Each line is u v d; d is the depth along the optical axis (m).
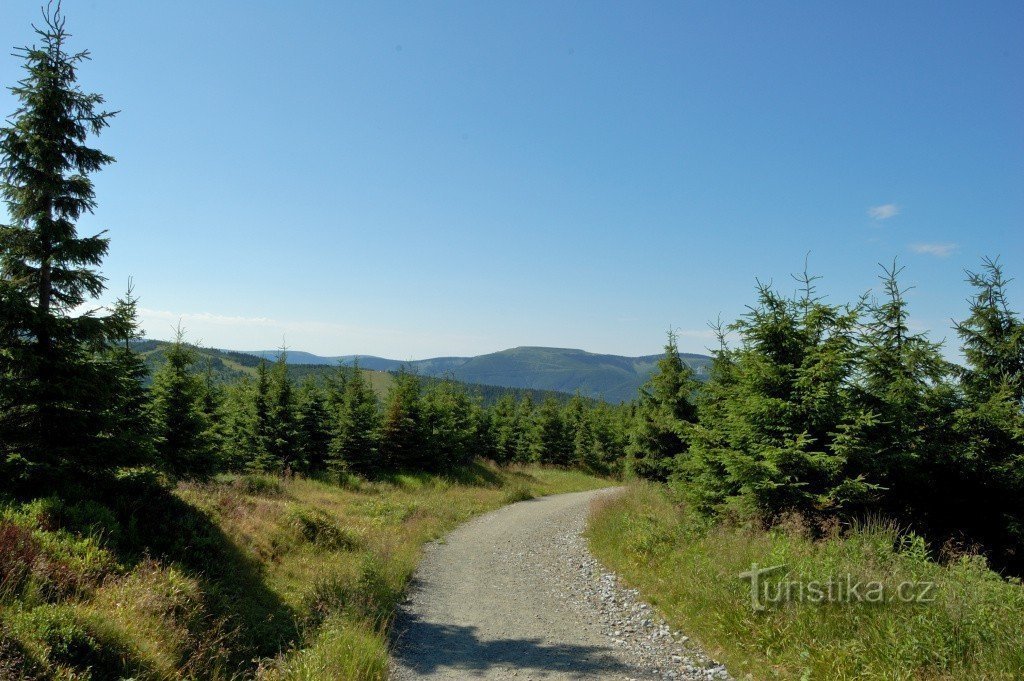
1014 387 13.59
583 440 58.84
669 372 23.28
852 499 11.37
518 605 11.73
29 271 10.84
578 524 22.27
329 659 7.45
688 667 7.66
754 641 7.59
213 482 19.52
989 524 12.19
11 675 4.91
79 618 6.25
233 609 9.11
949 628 5.98
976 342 15.52
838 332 12.52
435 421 38.94
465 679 7.78
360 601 10.45
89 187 11.27
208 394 27.45
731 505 12.54
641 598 11.05
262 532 13.57
